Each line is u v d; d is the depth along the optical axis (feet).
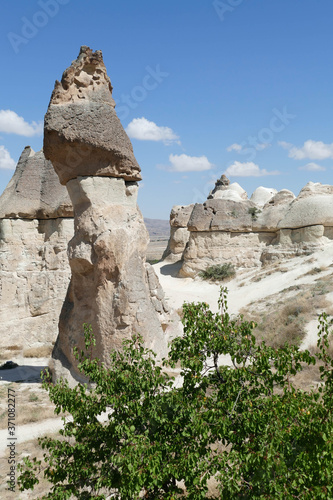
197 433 18.86
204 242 107.96
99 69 46.42
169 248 141.08
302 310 62.49
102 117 45.09
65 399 21.88
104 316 44.86
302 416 18.67
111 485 19.98
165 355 47.65
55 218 67.10
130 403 20.54
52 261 66.08
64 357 48.98
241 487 18.53
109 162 45.98
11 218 66.03
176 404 20.15
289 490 17.06
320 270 82.28
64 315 50.90
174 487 20.29
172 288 101.14
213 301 84.69
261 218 105.60
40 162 68.54
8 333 63.77
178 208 138.21
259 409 19.39
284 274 87.92
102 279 45.09
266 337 57.72
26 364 58.95
